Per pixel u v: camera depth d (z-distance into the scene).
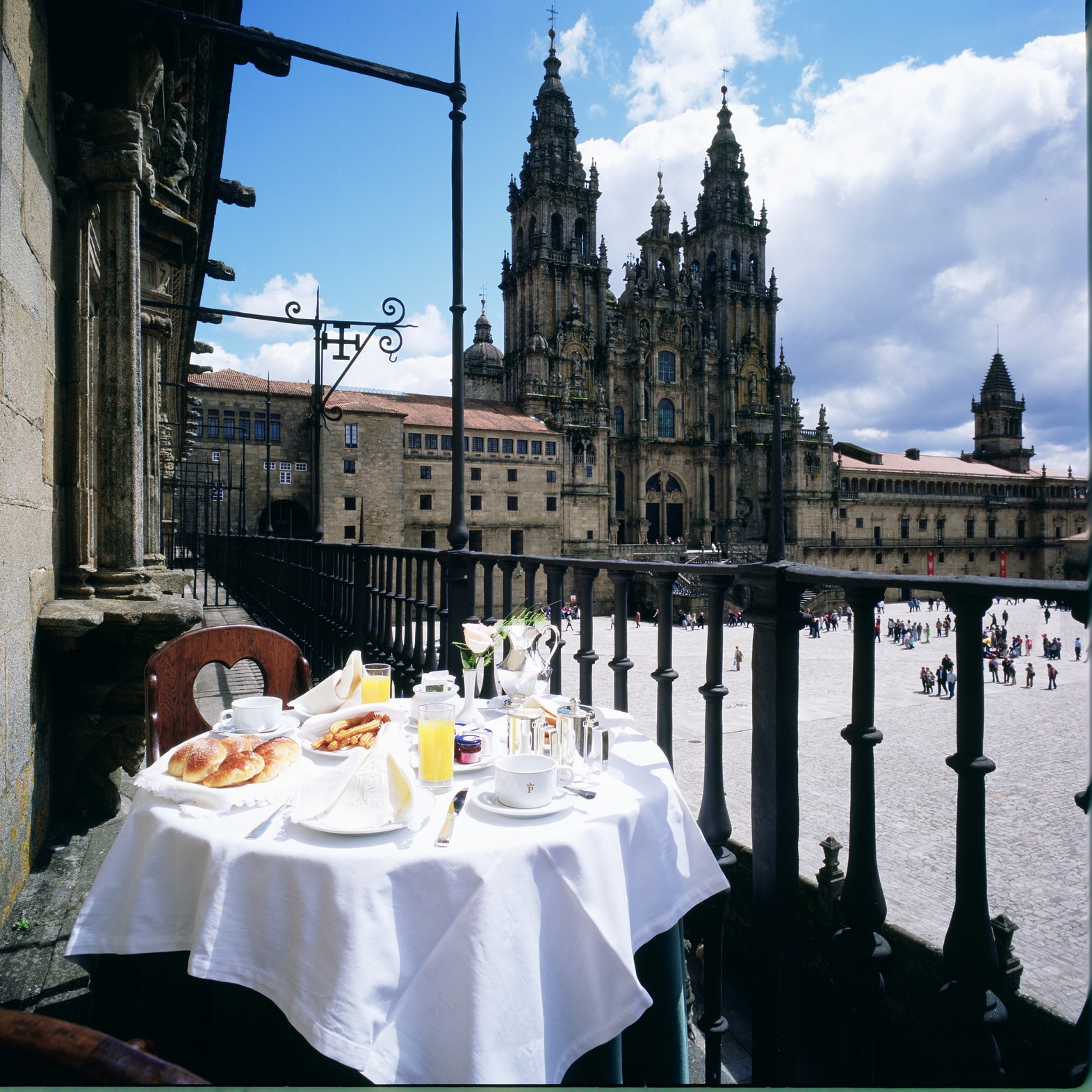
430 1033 2.07
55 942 3.76
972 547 102.94
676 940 2.89
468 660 3.55
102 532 5.61
